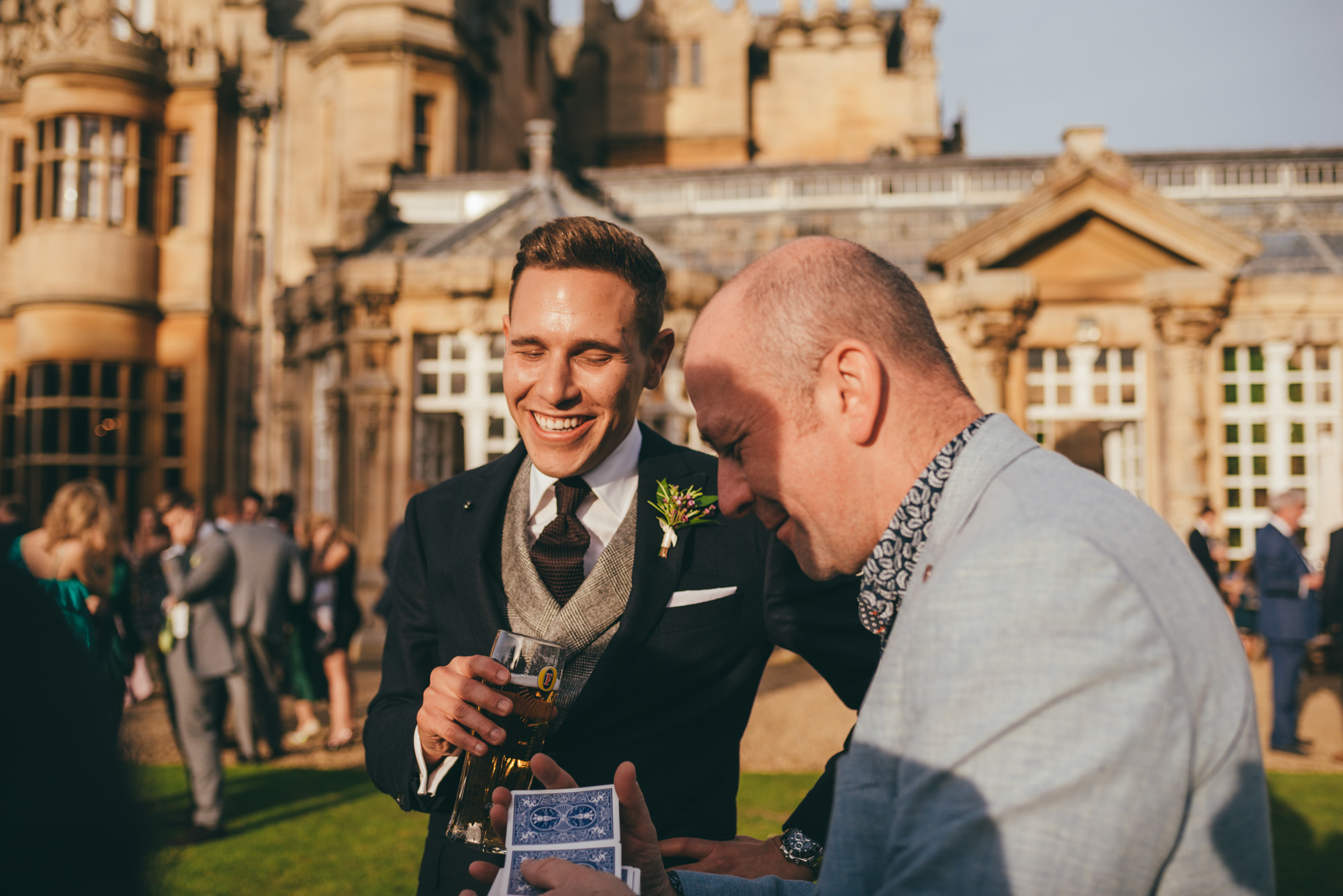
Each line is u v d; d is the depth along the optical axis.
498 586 1.80
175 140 19.84
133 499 19.12
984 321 13.66
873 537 1.20
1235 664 0.97
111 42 18.91
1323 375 13.85
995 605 0.91
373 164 18.11
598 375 1.72
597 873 1.08
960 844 0.85
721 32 30.19
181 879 4.46
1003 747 0.86
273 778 6.49
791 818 1.64
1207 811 0.92
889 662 1.02
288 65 21.58
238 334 20.16
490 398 13.76
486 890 1.52
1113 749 0.84
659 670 1.72
